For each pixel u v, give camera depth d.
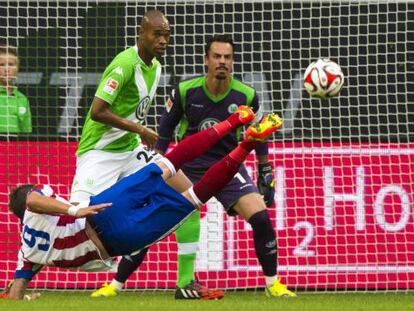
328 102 37.94
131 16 38.06
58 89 37.88
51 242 26.03
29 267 27.67
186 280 31.16
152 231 25.69
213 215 35.66
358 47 38.25
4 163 36.44
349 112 37.94
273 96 38.06
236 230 35.66
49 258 26.41
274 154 36.47
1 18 38.34
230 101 31.19
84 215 24.67
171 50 38.25
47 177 36.53
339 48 38.25
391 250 36.00
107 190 25.77
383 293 34.97
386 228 36.16
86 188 30.61
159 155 31.72
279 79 38.19
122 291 35.34
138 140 31.69
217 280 35.50
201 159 31.20
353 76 38.12
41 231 25.97
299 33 38.28
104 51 38.19
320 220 36.12
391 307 27.05
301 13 38.06
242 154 25.69
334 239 36.03
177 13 38.34
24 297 28.36
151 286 35.62
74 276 35.62
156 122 38.03
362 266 35.94
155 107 38.09
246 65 38.25
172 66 38.22
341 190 36.28
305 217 36.12
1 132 36.66
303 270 35.84
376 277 35.91
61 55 38.16
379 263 35.97
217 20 38.38
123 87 30.11
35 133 37.38
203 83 31.17
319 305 27.42
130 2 38.09
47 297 31.05
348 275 35.88
